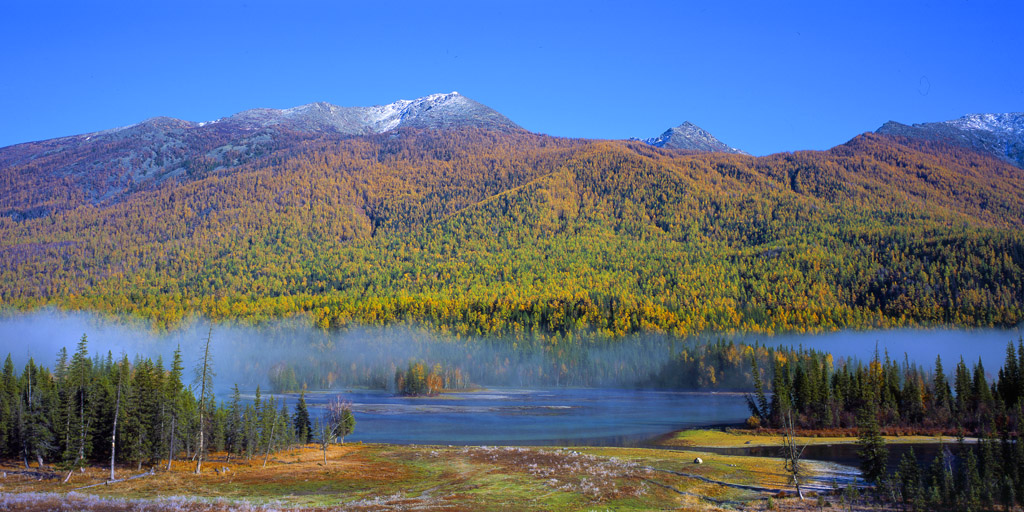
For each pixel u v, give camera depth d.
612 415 189.38
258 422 123.56
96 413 107.94
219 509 77.06
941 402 153.50
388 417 186.62
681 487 95.06
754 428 154.12
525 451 122.50
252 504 81.88
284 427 125.44
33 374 133.12
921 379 193.62
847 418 151.75
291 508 79.69
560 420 178.88
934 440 135.62
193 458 114.19
